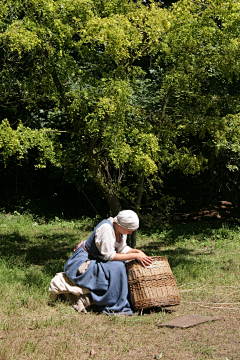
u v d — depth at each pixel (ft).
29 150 44.37
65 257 26.86
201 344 11.87
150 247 30.86
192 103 31.50
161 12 23.48
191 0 24.45
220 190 44.27
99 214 45.73
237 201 41.24
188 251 28.50
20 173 46.09
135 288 14.96
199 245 30.73
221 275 20.43
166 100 27.48
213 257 25.67
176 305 15.19
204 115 28.84
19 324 13.30
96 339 12.31
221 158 36.58
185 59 25.90
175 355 11.10
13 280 18.93
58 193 47.01
